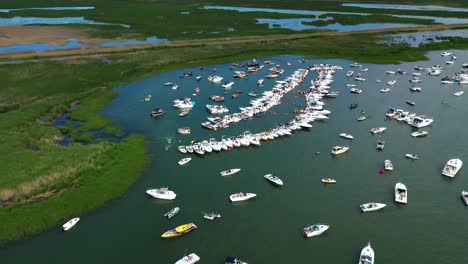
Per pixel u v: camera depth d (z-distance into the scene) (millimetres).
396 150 91750
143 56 169375
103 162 84938
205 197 74312
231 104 121250
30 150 89625
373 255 58500
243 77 146375
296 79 141250
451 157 88188
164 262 58875
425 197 73750
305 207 71188
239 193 74125
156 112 112500
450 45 185000
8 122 104375
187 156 89625
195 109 117688
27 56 165875
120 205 72062
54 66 154375
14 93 128000
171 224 66875
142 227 66250
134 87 136875
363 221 67375
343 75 147625
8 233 64188
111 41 194000
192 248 61500
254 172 82938
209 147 92125
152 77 146875
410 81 139250
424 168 83875
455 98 124250
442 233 64250
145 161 87188
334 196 74438
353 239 63188
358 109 115938
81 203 71812
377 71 151875
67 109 117750
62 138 99000
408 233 64375
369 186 77562
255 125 105938
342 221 67375
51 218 67812
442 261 58531
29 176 77750
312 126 104875
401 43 190750
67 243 62719
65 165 82125
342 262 58531
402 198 72125
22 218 67125
